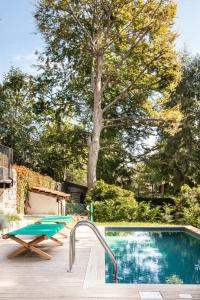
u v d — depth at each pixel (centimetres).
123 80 3331
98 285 612
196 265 1089
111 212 2361
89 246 1094
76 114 3747
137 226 1886
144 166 4134
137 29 2930
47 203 2544
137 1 2850
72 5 2939
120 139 3800
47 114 3638
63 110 3575
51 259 873
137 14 2859
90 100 3569
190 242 1539
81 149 3797
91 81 3216
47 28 3095
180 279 916
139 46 3033
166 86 3125
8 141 3428
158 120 3017
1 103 3456
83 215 2594
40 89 3512
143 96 3316
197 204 2264
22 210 2303
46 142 3666
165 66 2967
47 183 2895
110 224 2116
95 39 3003
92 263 820
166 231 1858
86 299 531
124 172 3919
